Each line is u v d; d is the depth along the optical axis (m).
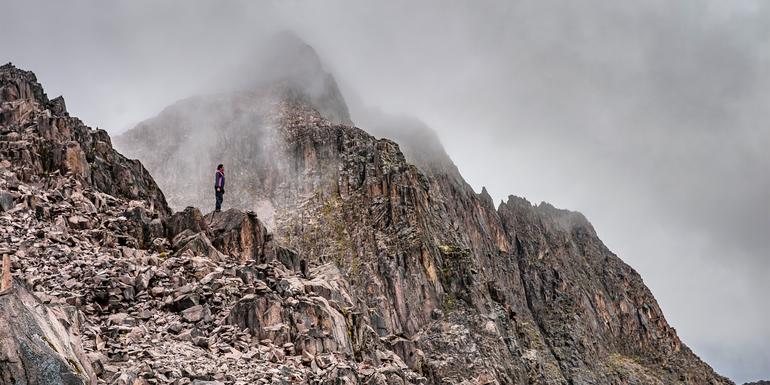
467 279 127.25
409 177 141.25
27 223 44.88
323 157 149.25
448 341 110.38
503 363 114.12
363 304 59.59
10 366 27.53
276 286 46.66
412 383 50.69
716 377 194.38
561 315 173.00
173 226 52.44
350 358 44.97
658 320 197.00
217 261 49.81
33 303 30.12
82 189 51.47
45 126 55.28
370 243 128.00
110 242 46.94
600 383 159.88
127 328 37.94
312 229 132.25
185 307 42.19
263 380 36.19
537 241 191.50
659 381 175.75
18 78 61.19
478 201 183.00
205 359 37.00
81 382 28.70
